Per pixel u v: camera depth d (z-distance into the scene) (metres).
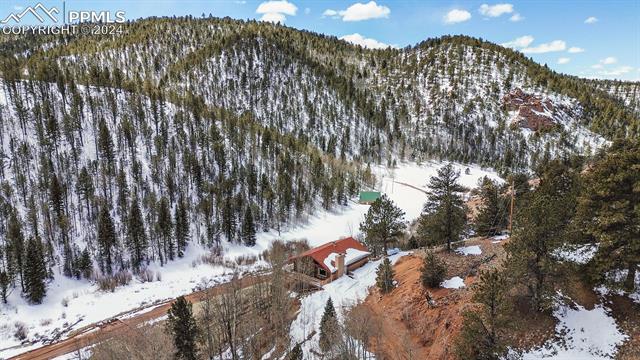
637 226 27.94
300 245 85.00
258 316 43.03
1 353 47.72
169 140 122.38
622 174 27.97
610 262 28.58
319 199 121.44
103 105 129.25
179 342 34.44
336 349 34.12
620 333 28.05
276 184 116.44
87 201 88.56
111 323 53.81
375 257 62.25
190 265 77.88
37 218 80.25
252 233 89.50
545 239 29.58
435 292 38.50
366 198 123.38
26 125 108.81
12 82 119.12
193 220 93.69
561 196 37.41
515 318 30.34
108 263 73.06
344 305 45.12
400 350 34.84
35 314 58.06
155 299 61.84
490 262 40.66
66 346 48.41
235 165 117.75
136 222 75.81
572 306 30.91
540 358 28.05
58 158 98.75
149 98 144.88
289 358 36.12
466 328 27.69
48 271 67.75
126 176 102.00
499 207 54.41
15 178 90.25
